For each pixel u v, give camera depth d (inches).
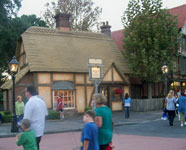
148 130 529.0
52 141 444.5
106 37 1070.4
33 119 238.2
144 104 913.5
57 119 738.2
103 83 891.4
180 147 352.8
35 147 212.7
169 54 945.5
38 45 878.4
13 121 542.0
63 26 989.8
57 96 831.1
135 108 930.7
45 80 815.1
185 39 1254.3
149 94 975.6
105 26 1128.2
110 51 1015.6
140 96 1082.7
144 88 1106.1
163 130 518.3
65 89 834.8
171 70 949.2
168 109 575.8
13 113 545.6
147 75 923.4
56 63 847.1
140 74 921.5
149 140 415.2
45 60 838.5
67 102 848.3
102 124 214.4
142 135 468.8
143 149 350.0
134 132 511.5
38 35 914.1
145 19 926.4
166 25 927.0
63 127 594.9
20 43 938.1
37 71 799.7
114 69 918.4
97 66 660.7
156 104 955.3
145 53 911.7
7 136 509.0
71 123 670.5
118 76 924.6
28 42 870.4
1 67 1283.2
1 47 1114.1
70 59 890.1
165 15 933.2
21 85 812.0
